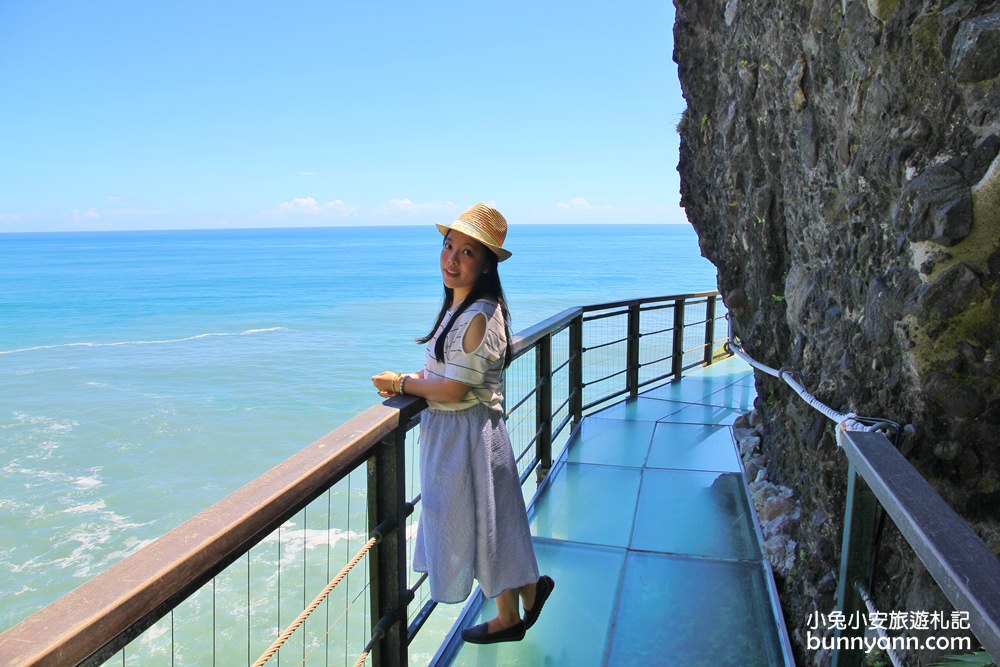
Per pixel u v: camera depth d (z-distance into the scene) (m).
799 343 3.16
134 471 12.49
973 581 0.97
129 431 15.02
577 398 5.28
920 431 1.81
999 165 1.62
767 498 3.75
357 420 1.85
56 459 13.15
